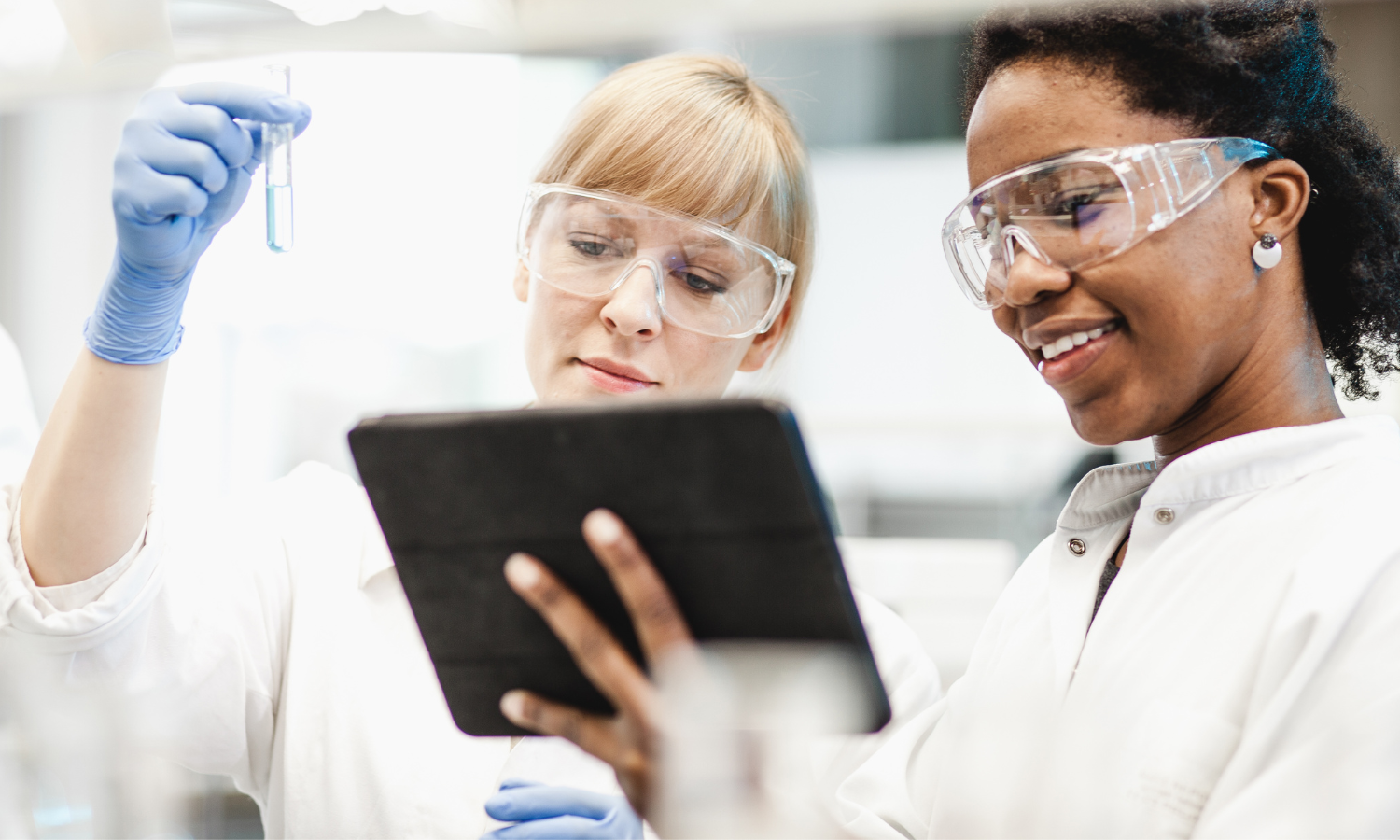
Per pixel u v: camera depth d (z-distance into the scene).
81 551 1.14
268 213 1.15
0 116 2.33
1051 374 1.03
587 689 0.87
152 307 1.11
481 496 0.83
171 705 1.25
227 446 3.24
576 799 1.10
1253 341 1.01
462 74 1.69
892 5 0.96
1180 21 0.97
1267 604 0.92
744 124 1.49
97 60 1.13
